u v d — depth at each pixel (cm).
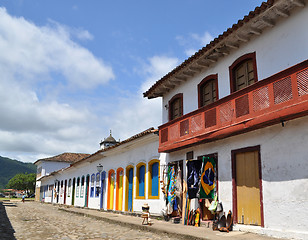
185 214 1255
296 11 915
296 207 816
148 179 1678
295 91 790
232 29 1025
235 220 1023
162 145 1466
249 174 1005
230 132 1013
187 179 1200
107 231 1159
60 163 5447
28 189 8544
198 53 1198
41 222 1501
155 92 1655
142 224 1247
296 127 845
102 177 2442
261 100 898
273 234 862
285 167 862
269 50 997
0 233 1047
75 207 2970
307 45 872
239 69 1143
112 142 3272
